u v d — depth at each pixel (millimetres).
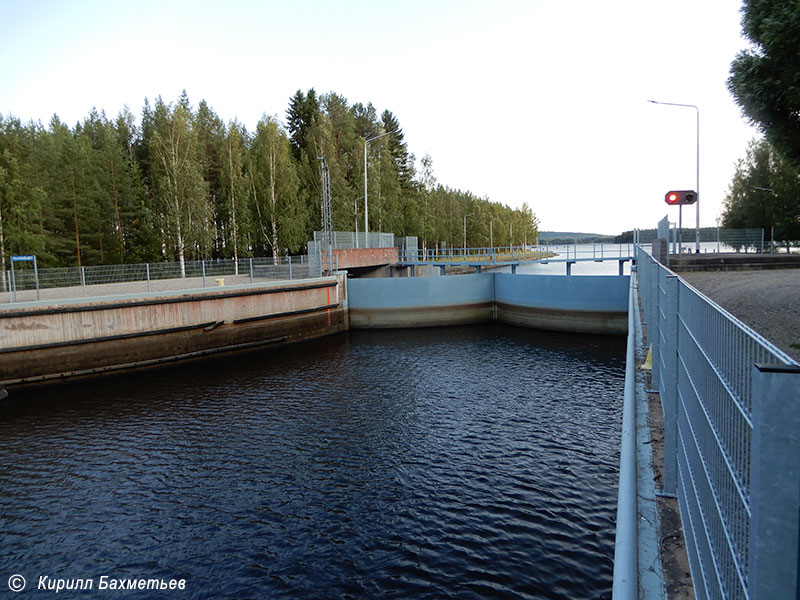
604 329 30719
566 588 8516
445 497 11453
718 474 2174
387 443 14555
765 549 1322
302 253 57906
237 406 18328
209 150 60781
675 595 2789
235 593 8625
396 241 57375
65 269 25234
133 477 12789
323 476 12594
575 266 102438
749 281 20688
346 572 9055
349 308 35000
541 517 10586
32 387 20812
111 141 50656
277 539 10062
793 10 9438
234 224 52219
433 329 34500
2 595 8672
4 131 44688
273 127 54844
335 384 21125
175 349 24578
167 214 48188
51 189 45219
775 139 11188
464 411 17219
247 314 27453
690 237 40906
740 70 10859
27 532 10477
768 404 1274
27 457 14148
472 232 115688
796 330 10812
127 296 22984
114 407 18484
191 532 10359
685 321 3338
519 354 26266
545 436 14875
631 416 4766
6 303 20219
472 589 8531
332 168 60000
